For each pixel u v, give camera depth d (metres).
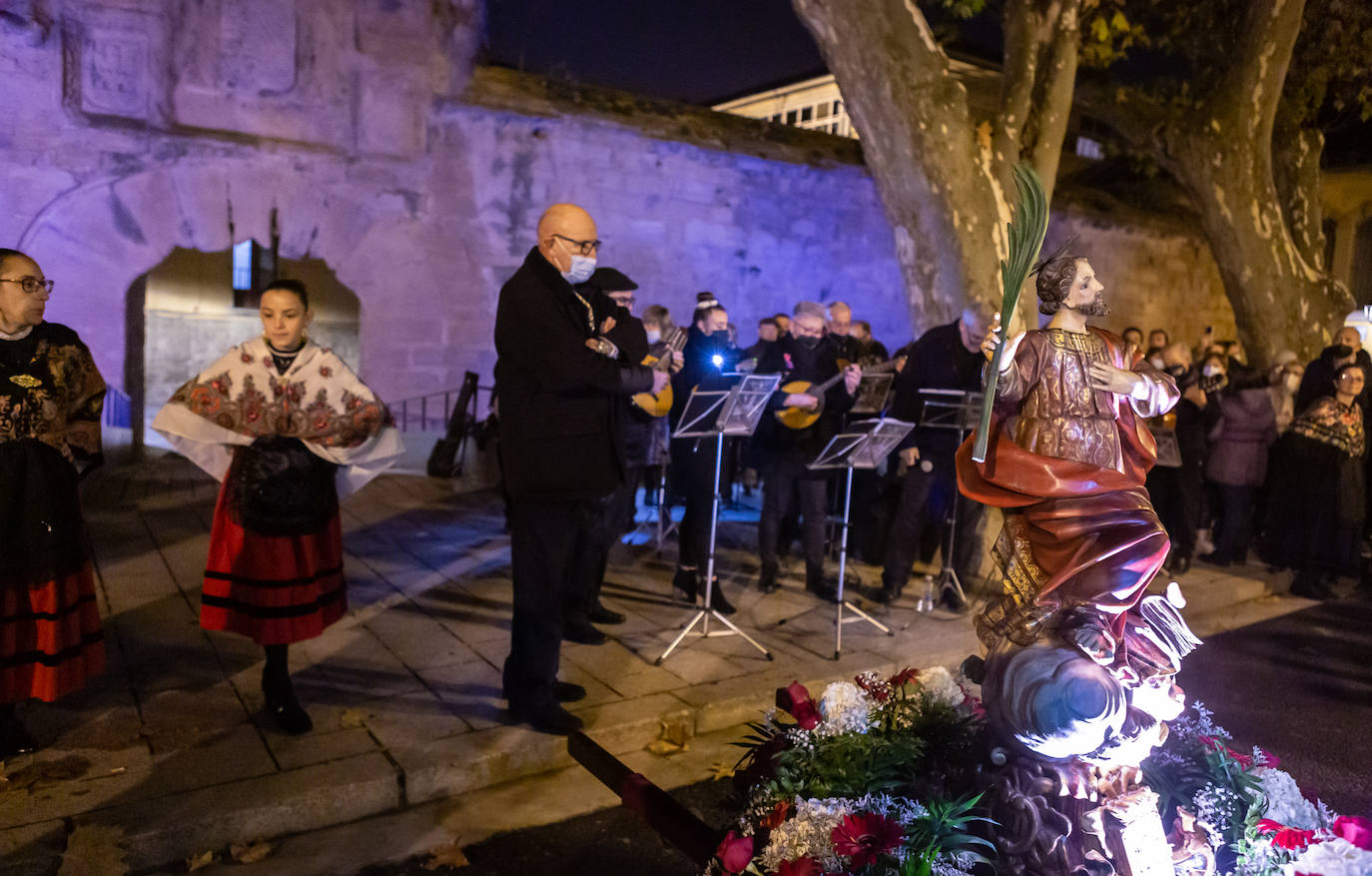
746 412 4.82
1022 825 2.47
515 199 10.61
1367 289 15.22
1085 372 2.63
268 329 3.70
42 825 3.03
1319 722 4.82
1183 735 2.99
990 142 7.14
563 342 3.70
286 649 3.82
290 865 3.09
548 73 10.90
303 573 3.72
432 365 10.45
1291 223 11.02
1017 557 2.69
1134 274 15.62
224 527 3.69
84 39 8.64
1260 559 8.08
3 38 8.34
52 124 8.62
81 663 3.51
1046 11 7.25
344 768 3.49
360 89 9.73
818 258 12.60
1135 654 2.58
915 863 2.31
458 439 9.62
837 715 2.84
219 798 3.24
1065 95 7.32
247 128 9.33
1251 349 9.91
